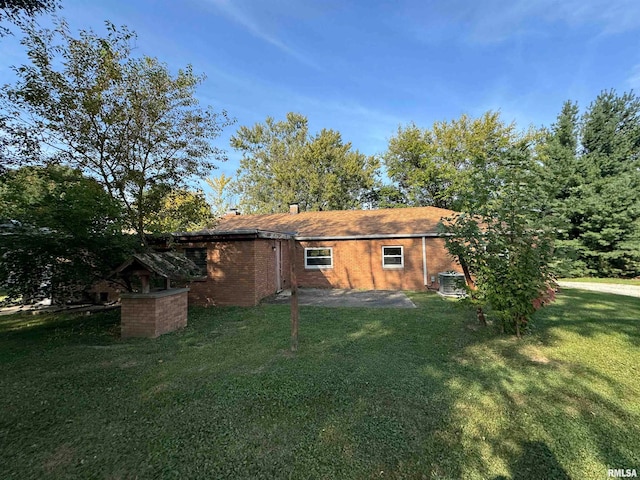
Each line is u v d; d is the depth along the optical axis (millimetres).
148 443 2840
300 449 2727
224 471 2477
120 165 8266
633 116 20203
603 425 3041
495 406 3406
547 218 5828
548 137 21484
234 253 10234
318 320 7629
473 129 25203
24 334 6988
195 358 5078
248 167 34438
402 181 30203
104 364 4871
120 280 8414
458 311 8234
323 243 14609
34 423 3188
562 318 7152
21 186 7133
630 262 16812
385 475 2428
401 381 4039
